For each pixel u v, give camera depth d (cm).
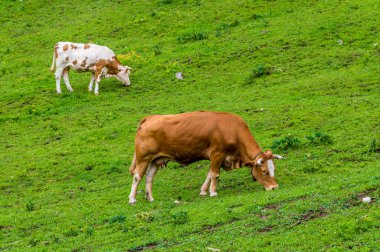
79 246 1731
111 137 2895
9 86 3791
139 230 1775
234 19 4422
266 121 2841
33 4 5297
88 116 3234
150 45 4194
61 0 5350
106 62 3588
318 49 3778
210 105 3180
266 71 3575
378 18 4069
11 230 1958
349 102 2934
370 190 1781
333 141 2458
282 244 1523
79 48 3575
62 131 3070
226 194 2056
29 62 4172
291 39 3931
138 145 2027
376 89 3106
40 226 1973
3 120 3291
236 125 2003
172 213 1881
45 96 3581
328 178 2042
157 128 2003
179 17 4597
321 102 2995
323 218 1636
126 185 2314
